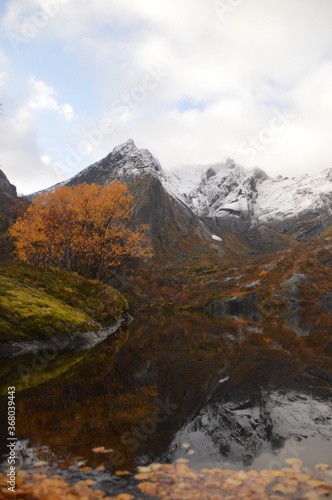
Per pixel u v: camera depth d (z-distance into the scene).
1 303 15.45
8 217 49.84
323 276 101.50
